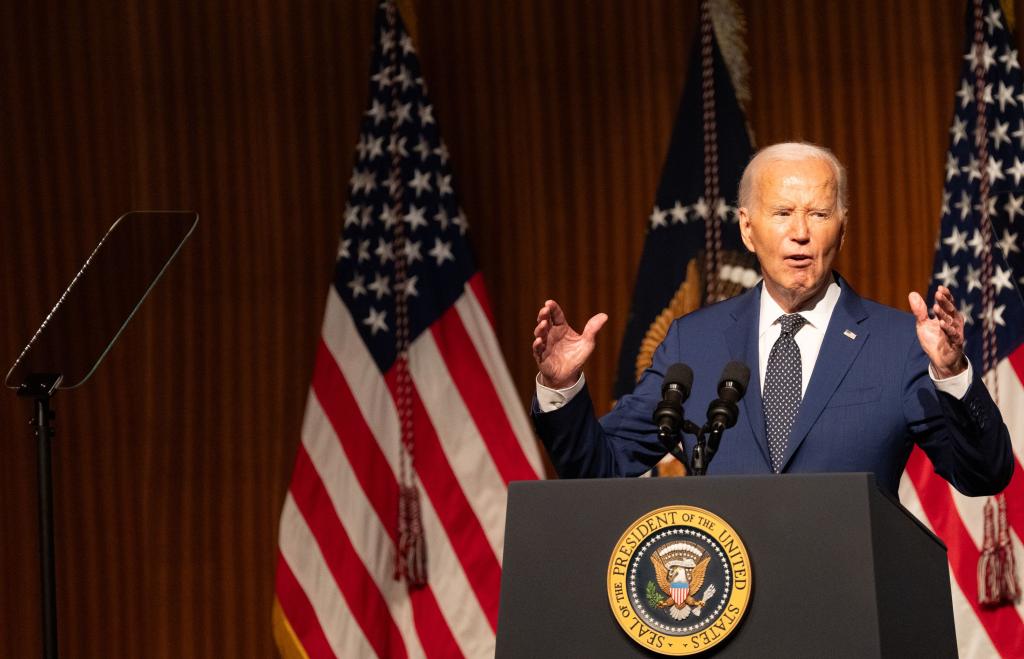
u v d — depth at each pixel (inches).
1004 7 616.1
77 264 671.1
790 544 218.7
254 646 649.0
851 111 629.6
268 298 658.8
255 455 654.5
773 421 338.0
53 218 674.2
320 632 632.4
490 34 656.4
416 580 628.1
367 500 639.1
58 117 676.7
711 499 225.1
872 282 622.5
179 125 669.3
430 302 645.9
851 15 632.4
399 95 655.1
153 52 673.0
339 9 665.0
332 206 658.8
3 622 661.9
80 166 674.2
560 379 310.0
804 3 634.8
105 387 664.4
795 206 339.6
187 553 655.8
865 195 625.6
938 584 239.9
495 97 654.5
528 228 648.4
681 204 635.5
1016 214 605.6
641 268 635.5
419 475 637.3
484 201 652.7
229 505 654.5
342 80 662.5
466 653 629.3
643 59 644.7
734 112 633.6
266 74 666.2
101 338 419.2
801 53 634.2
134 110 671.8
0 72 680.4
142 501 658.8
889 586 217.6
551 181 648.4
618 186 642.8
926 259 618.5
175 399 659.4
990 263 604.4
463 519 634.2
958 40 622.5
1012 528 586.2
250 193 663.8
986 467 296.5
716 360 350.9
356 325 646.5
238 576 652.1
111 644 657.6
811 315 347.6
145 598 657.0
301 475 641.6
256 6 668.7
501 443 637.3
